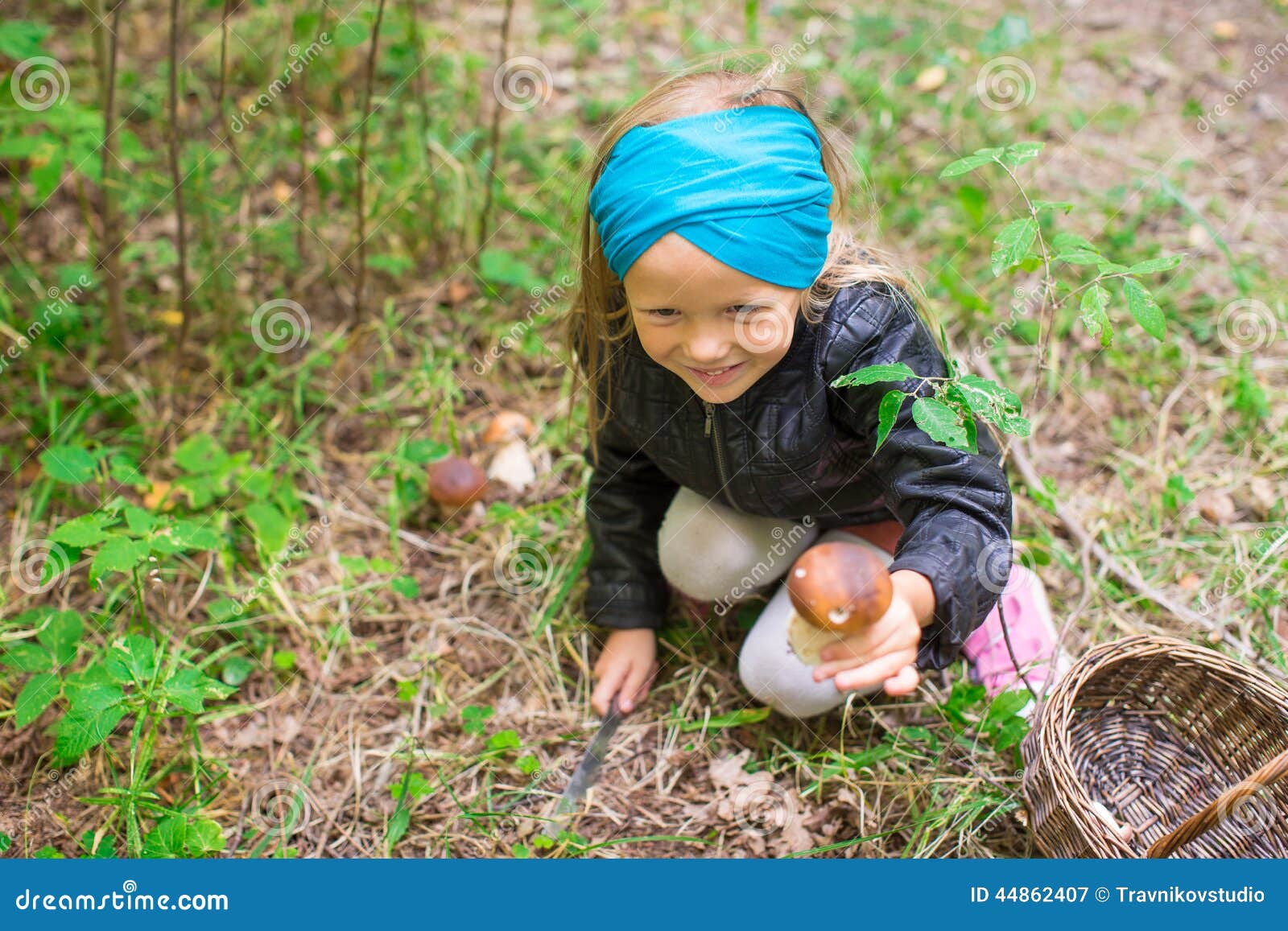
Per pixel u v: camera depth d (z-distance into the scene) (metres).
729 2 3.70
